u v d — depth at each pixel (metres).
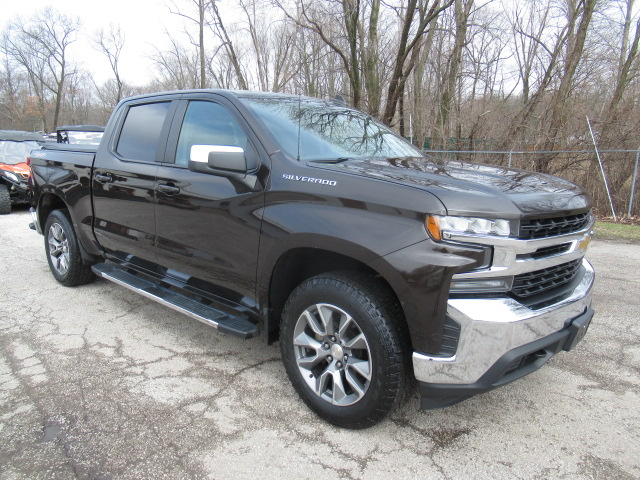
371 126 3.73
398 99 14.01
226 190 2.92
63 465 2.22
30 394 2.83
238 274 2.92
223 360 3.33
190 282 3.37
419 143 15.40
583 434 2.54
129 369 3.17
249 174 2.82
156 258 3.58
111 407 2.71
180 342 3.62
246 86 20.12
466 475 2.21
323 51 17.08
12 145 10.70
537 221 2.27
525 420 2.66
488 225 2.10
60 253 4.88
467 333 2.09
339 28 15.16
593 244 7.41
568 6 12.71
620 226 8.88
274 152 2.79
